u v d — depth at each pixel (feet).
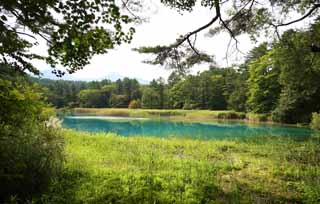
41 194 16.25
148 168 25.94
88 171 22.90
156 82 211.00
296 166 29.07
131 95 233.55
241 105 151.02
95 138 43.70
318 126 80.64
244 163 30.55
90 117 148.25
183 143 43.32
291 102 99.35
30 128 18.03
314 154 35.29
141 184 20.29
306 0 33.35
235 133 67.77
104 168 24.50
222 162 30.45
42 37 12.68
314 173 25.71
